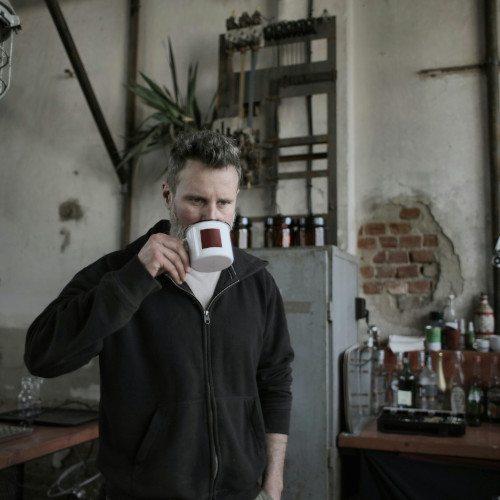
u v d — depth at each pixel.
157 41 3.13
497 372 2.26
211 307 1.14
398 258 2.63
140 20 3.18
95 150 3.16
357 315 2.42
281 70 2.72
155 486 1.01
